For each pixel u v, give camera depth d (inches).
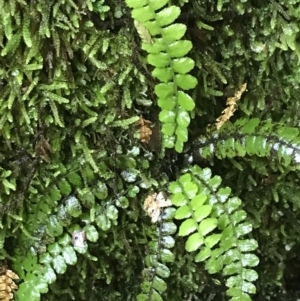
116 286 16.4
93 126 14.0
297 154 13.1
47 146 13.5
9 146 13.3
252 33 14.6
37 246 13.9
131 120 13.8
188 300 17.0
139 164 14.7
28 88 12.6
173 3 13.2
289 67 15.2
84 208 14.5
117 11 13.3
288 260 18.4
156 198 14.6
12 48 12.2
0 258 13.8
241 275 14.0
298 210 17.0
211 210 14.2
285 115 15.8
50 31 12.4
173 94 13.2
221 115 15.1
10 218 13.7
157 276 14.4
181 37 12.6
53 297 15.1
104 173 14.0
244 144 14.1
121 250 15.6
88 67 13.4
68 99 13.3
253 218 16.6
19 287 13.8
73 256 13.9
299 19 14.1
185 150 15.2
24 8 12.1
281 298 18.4
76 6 12.4
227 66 14.8
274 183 16.5
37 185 13.9
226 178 16.2
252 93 15.4
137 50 13.5
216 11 14.1
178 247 16.0
